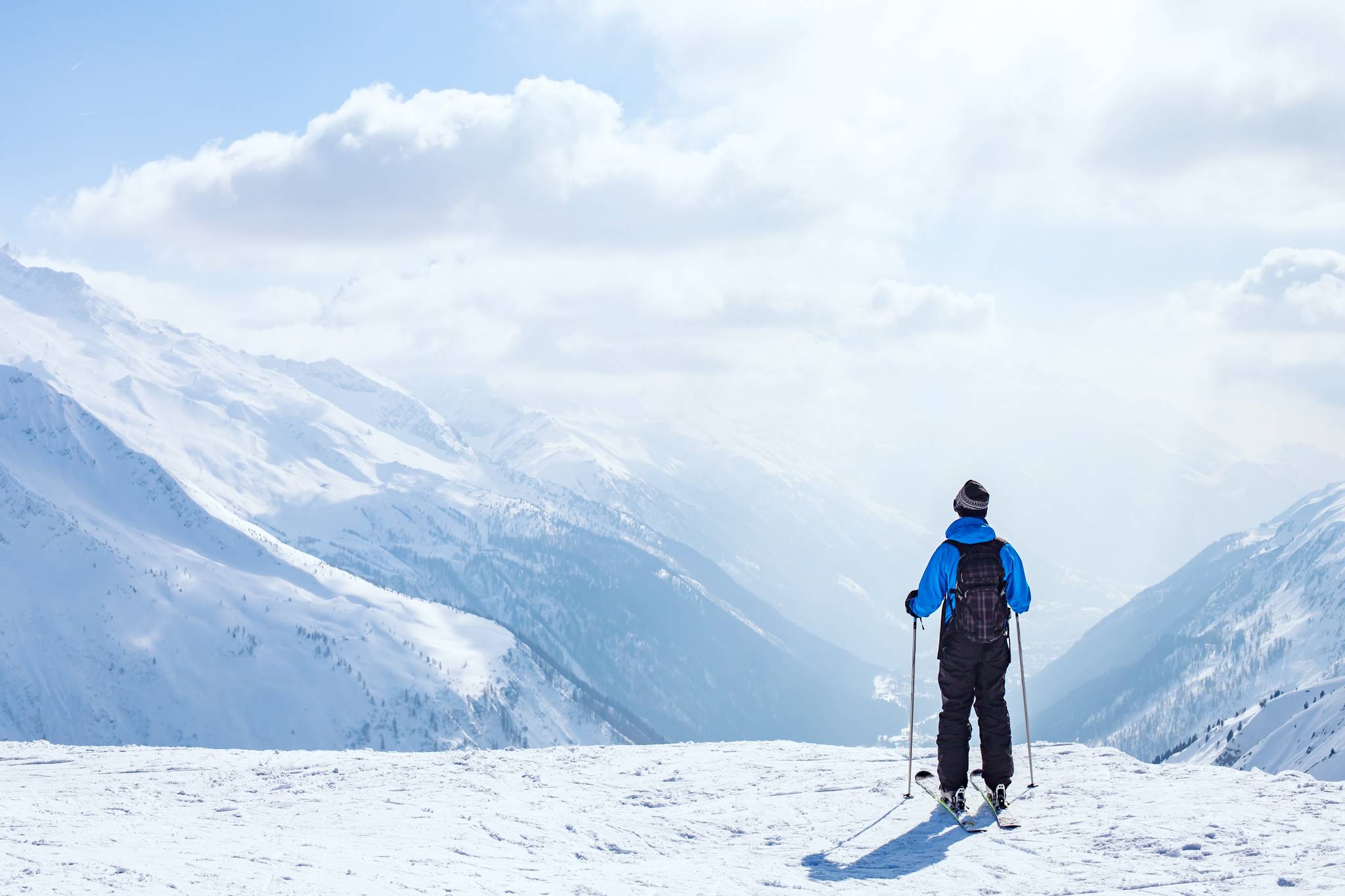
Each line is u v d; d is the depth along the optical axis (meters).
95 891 5.12
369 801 9.35
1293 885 5.27
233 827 8.07
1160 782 8.36
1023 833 7.12
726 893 5.88
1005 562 7.79
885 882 6.11
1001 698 7.84
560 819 8.33
